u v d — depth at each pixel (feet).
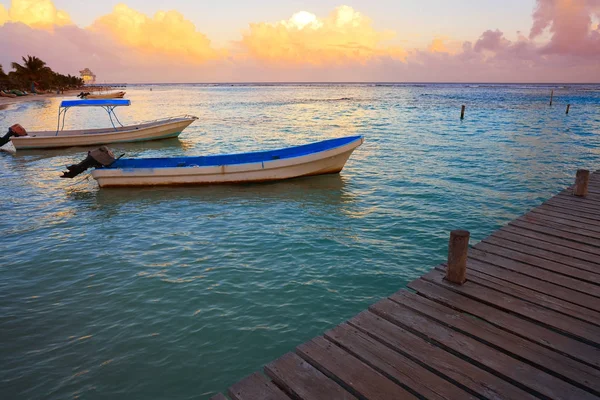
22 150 79.56
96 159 49.47
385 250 29.81
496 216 37.14
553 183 49.29
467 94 391.86
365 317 16.62
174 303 22.93
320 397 12.25
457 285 18.86
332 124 124.26
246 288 24.48
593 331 15.08
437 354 14.08
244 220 37.01
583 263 21.07
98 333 20.33
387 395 12.24
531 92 437.17
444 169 57.36
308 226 35.14
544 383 12.57
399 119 139.44
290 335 19.90
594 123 120.67
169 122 86.38
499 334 15.12
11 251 30.60
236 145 83.66
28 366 18.02
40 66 367.04
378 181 50.80
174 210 40.47
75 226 36.17
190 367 17.84
